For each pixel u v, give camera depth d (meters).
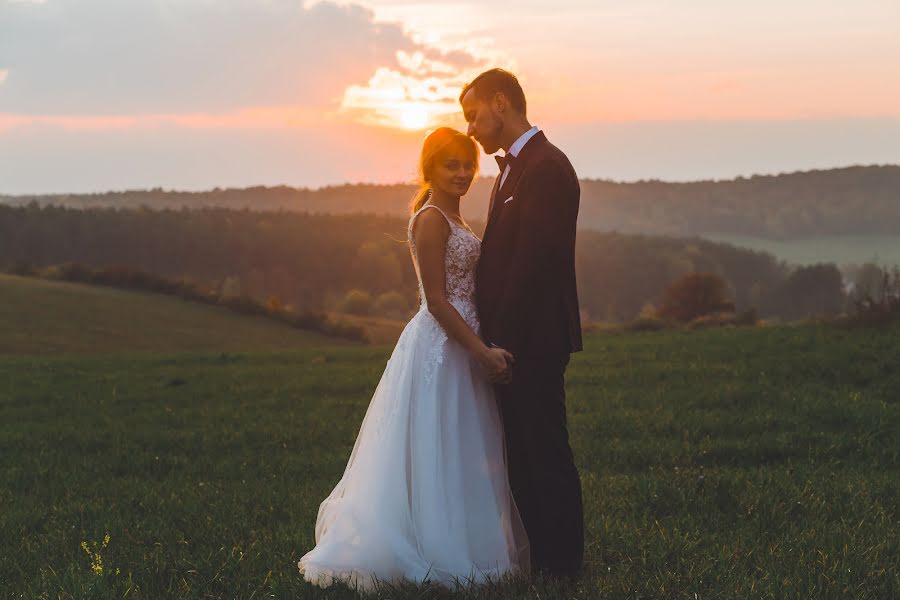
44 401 15.62
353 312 111.44
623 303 133.62
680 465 7.68
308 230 123.38
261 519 5.89
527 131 4.22
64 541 5.30
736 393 11.50
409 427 4.19
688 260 135.88
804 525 5.08
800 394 11.20
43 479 8.21
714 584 4.00
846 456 7.81
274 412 13.05
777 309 136.50
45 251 112.19
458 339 4.15
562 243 4.02
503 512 4.19
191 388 16.53
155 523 5.79
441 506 4.05
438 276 4.18
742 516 5.36
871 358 13.98
